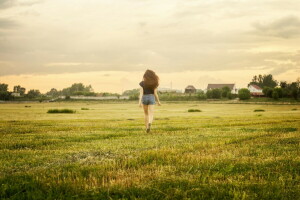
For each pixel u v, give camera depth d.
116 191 3.06
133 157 4.84
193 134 8.54
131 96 150.38
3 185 3.25
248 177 3.73
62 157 4.96
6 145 6.33
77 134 8.52
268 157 4.89
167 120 17.09
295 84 117.81
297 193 3.08
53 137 7.81
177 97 128.50
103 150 5.64
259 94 138.75
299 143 6.57
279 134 8.49
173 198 2.92
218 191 3.10
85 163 4.46
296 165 4.30
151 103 9.25
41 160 4.72
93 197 2.92
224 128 10.73
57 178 3.61
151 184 3.33
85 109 55.19
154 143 6.59
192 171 4.01
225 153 5.27
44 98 170.12
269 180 3.58
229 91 131.00
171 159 4.70
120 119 19.33
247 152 5.43
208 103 104.25
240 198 2.94
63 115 28.28
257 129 10.23
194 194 3.06
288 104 89.94
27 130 9.95
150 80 9.11
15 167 4.23
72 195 2.99
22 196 2.92
